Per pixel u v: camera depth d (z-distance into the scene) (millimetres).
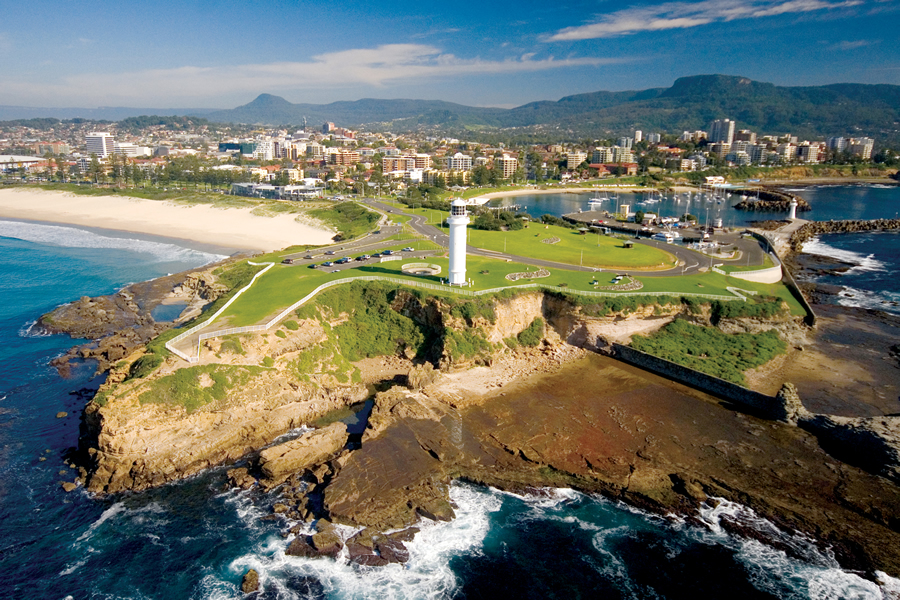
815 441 72688
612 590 52750
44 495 64562
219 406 74188
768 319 105000
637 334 101688
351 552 56406
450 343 92562
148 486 66500
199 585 53438
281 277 113062
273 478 67000
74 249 182375
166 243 191375
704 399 83875
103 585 53406
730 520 59969
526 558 56375
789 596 51438
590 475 66625
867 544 56125
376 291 104562
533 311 104188
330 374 88625
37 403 82938
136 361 78375
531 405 82125
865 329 111562
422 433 73938
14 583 53312
